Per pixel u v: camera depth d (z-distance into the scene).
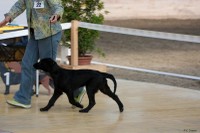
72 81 11.48
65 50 15.52
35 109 11.91
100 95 13.42
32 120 10.98
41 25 11.44
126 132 10.18
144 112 11.73
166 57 21.33
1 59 12.82
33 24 11.49
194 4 38.03
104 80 11.59
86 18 15.35
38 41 11.55
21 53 12.84
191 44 24.83
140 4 37.66
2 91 13.70
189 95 13.52
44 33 11.45
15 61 12.90
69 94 11.55
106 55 21.58
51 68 11.46
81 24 14.79
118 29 14.84
